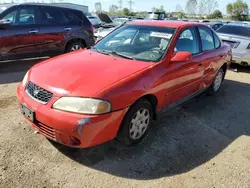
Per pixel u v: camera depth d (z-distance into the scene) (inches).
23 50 256.8
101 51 152.9
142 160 118.6
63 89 107.5
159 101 135.6
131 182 104.3
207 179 109.1
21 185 98.2
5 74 237.9
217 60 196.1
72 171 108.0
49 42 271.7
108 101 105.8
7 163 109.1
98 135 106.4
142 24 168.1
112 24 670.5
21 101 118.2
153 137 138.6
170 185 104.0
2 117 148.0
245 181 109.7
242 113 183.2
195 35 170.9
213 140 141.7
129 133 121.1
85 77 114.5
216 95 217.5
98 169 110.4
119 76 117.0
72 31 285.9
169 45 144.3
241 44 302.2
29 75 126.4
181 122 159.6
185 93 163.0
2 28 241.1
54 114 104.3
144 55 141.2
